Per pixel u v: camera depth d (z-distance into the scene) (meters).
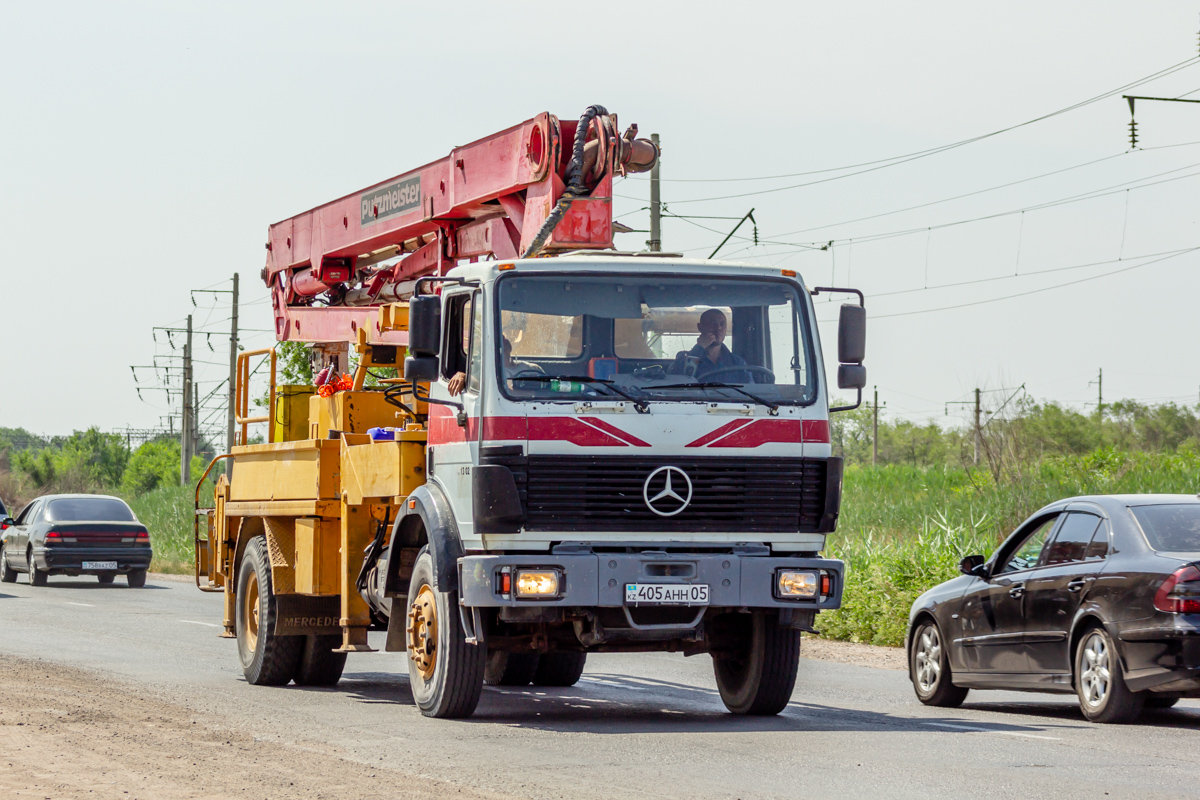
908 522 29.86
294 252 18.59
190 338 81.31
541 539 10.42
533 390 10.46
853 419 105.19
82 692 12.66
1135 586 11.14
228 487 16.31
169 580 36.91
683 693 14.42
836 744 10.05
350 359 15.34
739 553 10.73
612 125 12.68
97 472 109.06
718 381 10.80
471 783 8.27
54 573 32.97
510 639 11.52
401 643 12.17
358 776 8.33
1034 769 8.92
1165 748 9.91
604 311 10.74
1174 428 76.81
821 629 21.88
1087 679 11.57
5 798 7.37
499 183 13.93
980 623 12.78
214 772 8.37
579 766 8.96
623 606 10.43
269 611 14.21
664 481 10.55
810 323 11.09
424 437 11.73
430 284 15.68
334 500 13.36
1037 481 28.64
